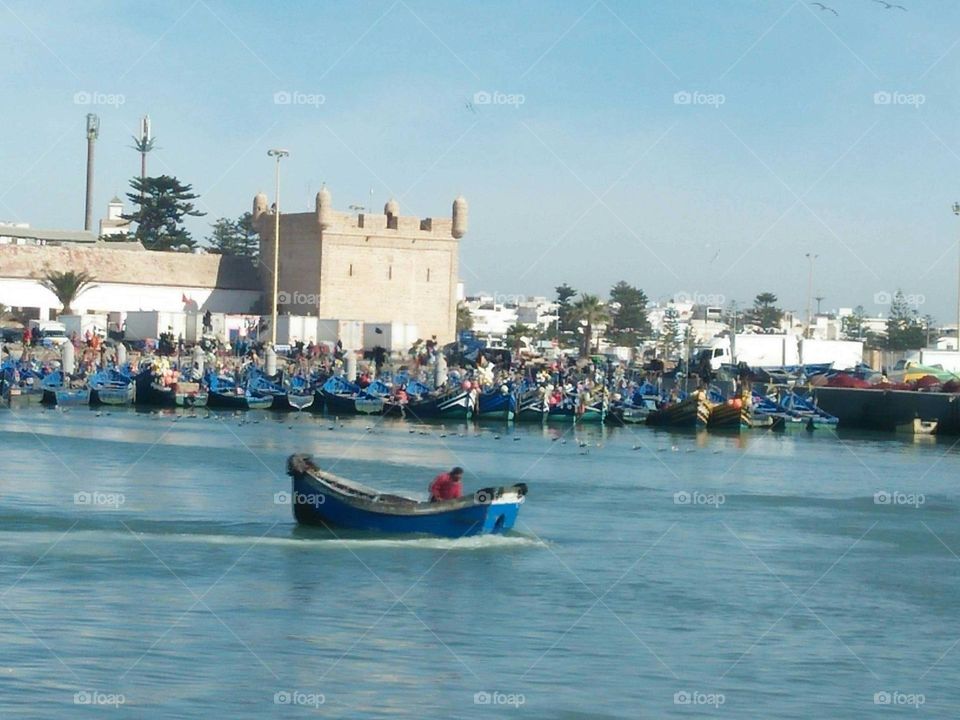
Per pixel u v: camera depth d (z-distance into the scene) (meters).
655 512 57.34
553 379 125.25
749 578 43.44
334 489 46.09
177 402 113.12
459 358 148.88
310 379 121.12
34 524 48.28
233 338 154.00
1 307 160.50
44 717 27.11
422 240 178.38
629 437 100.25
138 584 38.81
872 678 32.69
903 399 115.31
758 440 102.56
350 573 41.00
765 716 29.44
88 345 130.88
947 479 75.69
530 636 34.88
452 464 75.06
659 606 38.88
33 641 32.44
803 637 36.19
